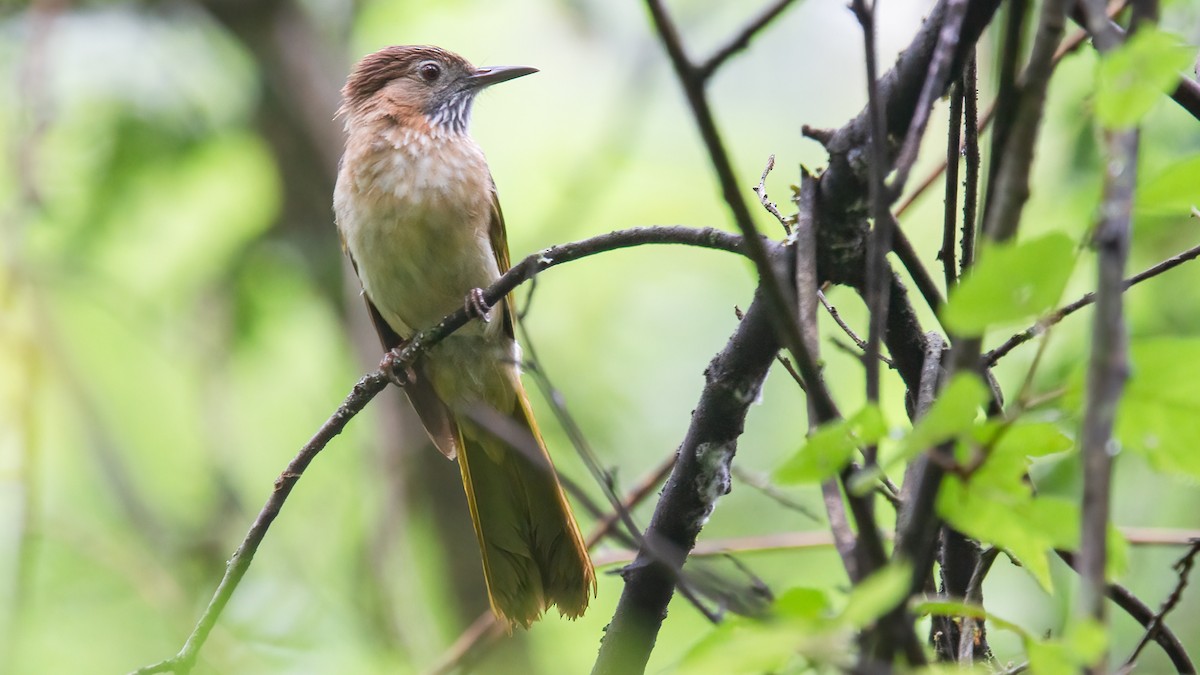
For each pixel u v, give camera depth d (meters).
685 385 13.34
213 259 14.25
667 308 13.77
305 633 11.16
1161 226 9.15
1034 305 3.44
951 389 3.43
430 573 14.31
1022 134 3.60
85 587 12.09
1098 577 3.19
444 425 9.60
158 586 12.15
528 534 8.30
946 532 5.87
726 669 3.34
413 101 10.48
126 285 14.14
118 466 12.96
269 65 14.89
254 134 14.94
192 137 13.76
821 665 3.71
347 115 10.91
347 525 13.95
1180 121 8.53
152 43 13.88
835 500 4.17
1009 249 3.38
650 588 5.79
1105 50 3.81
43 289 12.52
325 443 6.85
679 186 14.62
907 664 3.55
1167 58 3.42
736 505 11.79
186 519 13.65
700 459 5.72
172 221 14.09
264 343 14.68
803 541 7.98
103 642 11.80
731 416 5.64
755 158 15.08
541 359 13.28
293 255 14.82
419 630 12.23
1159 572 8.88
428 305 9.69
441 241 9.47
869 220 5.27
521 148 15.20
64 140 13.32
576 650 12.59
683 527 5.80
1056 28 3.59
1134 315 9.08
